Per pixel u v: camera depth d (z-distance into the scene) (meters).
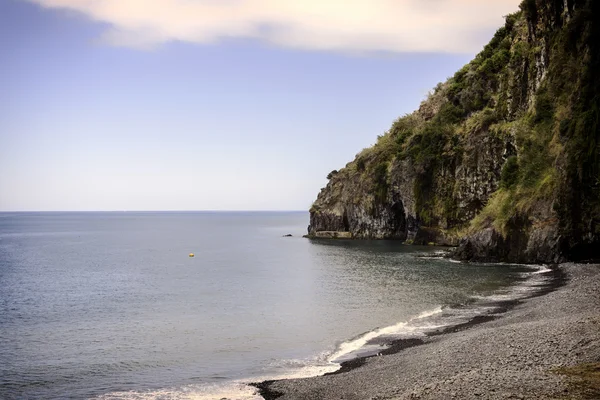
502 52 99.38
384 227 124.56
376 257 81.94
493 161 87.94
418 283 52.41
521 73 82.31
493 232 67.12
